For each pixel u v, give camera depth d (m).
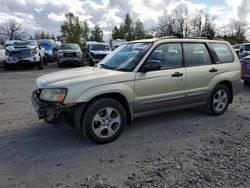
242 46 17.78
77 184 3.06
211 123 5.24
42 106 4.02
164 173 3.28
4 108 6.39
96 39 61.81
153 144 4.19
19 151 3.93
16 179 3.16
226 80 5.68
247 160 3.63
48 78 4.32
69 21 53.97
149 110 4.66
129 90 4.30
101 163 3.56
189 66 5.11
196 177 3.19
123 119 4.34
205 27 45.50
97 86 4.02
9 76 13.14
